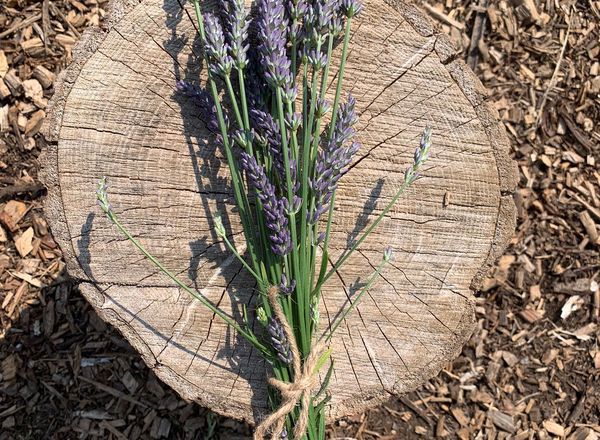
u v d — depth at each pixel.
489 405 0.58
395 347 0.40
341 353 0.40
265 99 0.37
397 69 0.38
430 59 0.38
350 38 0.37
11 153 0.57
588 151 0.60
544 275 0.60
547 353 0.59
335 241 0.39
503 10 0.61
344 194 0.38
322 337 0.37
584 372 0.58
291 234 0.35
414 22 0.37
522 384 0.58
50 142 0.36
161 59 0.36
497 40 0.61
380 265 0.37
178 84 0.35
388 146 0.38
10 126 0.57
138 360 0.56
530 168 0.60
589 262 0.60
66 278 0.56
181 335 0.39
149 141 0.37
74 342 0.56
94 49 0.36
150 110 0.37
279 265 0.36
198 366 0.39
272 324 0.35
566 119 0.60
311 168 0.35
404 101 0.38
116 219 0.35
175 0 0.36
